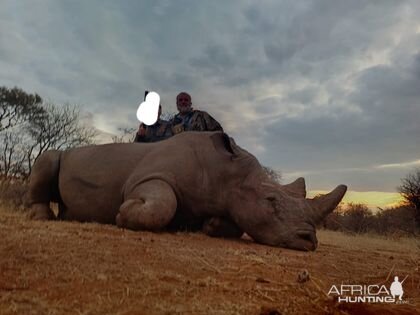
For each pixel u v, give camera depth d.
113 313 3.17
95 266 4.33
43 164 9.36
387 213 24.11
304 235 6.93
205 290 3.92
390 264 6.18
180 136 8.32
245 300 3.71
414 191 23.67
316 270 5.25
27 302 3.29
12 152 27.89
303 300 3.87
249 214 7.32
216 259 5.23
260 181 7.47
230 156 7.70
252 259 5.39
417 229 21.31
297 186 7.69
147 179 7.72
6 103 28.31
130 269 4.34
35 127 29.08
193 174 7.78
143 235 6.57
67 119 29.97
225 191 7.65
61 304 3.29
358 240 12.23
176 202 7.56
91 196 8.53
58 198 9.54
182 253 5.36
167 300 3.54
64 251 4.77
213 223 7.74
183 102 10.66
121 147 8.66
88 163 8.73
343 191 7.30
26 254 4.52
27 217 8.37
